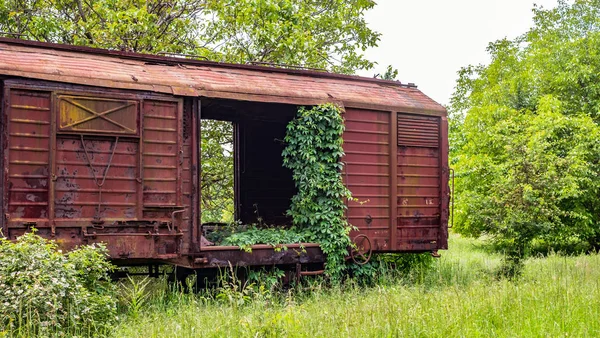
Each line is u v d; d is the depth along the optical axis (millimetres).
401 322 7305
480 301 8781
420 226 13055
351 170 12227
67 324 7496
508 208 13656
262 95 11219
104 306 8039
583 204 20469
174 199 10164
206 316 8117
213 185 19203
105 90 9688
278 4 18000
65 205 9289
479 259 17172
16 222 8875
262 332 7027
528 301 8938
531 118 22000
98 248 9164
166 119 10203
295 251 11320
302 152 11797
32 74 9086
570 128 20781
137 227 9805
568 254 21141
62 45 10227
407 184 12953
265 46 18016
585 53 23828
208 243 10797
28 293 7098
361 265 12383
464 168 22328
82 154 9484
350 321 7484
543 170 14445
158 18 17734
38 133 9148
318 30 21250
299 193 12055
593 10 32906
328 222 11727
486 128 22859
